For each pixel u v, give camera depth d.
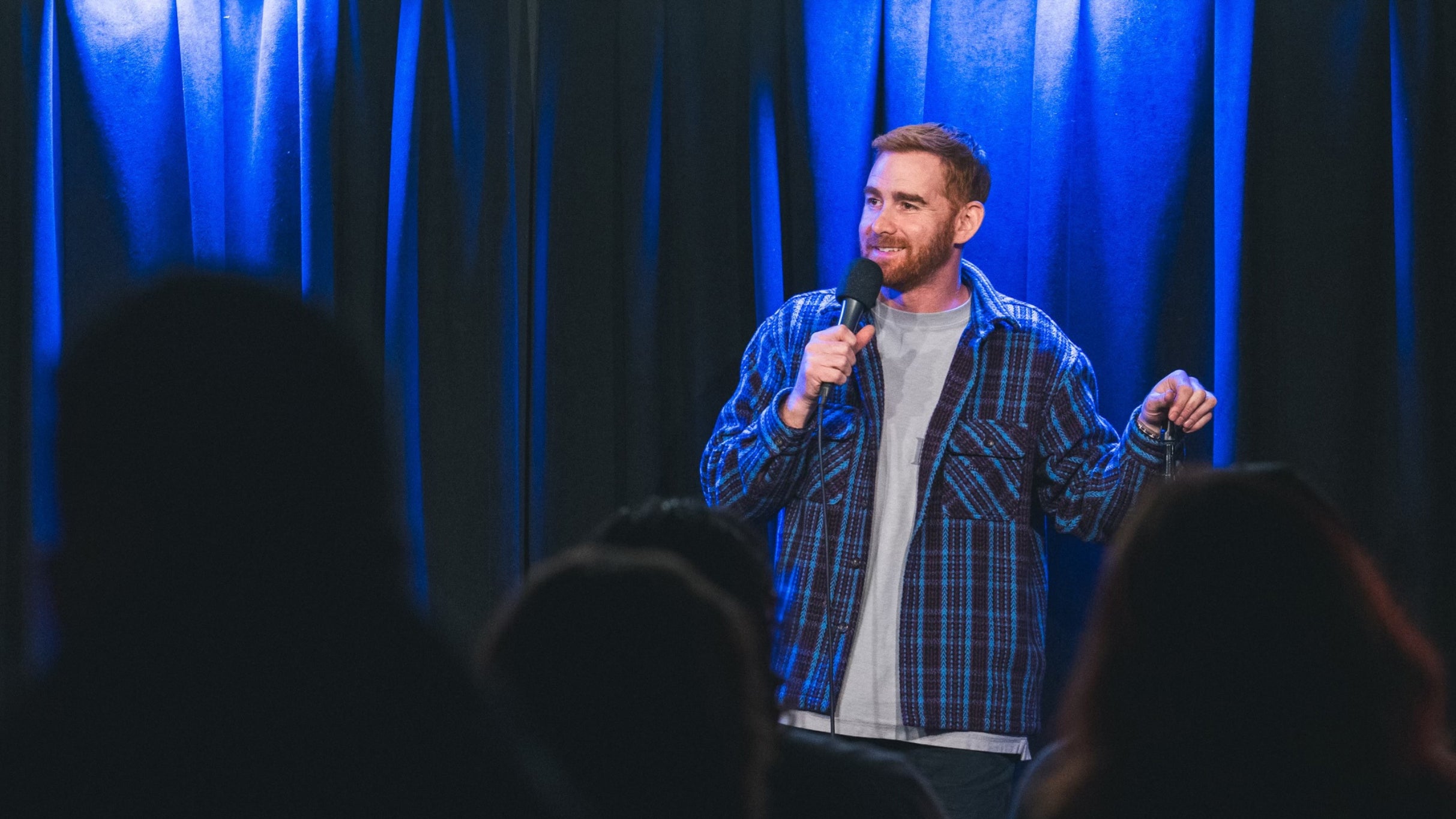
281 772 1.36
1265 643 1.89
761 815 1.85
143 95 5.60
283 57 5.55
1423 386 5.03
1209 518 1.96
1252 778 1.88
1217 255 5.21
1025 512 4.57
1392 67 5.14
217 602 1.41
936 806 2.61
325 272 5.38
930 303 4.78
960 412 4.60
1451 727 4.91
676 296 5.44
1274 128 5.16
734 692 1.79
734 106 5.45
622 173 5.39
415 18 5.49
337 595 1.44
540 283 5.44
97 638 1.40
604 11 5.45
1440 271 5.09
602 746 1.71
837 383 4.30
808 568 4.61
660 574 1.80
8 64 5.45
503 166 5.42
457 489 5.35
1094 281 5.22
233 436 1.41
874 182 4.75
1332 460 5.05
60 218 5.54
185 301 1.43
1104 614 2.02
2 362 5.39
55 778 1.34
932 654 4.45
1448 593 5.02
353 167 5.39
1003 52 5.34
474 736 1.43
